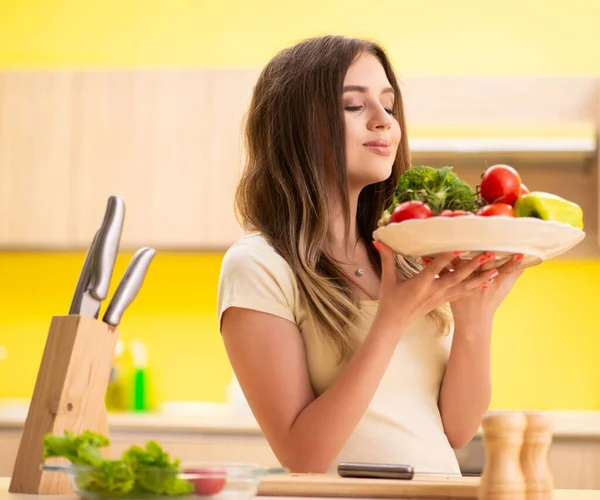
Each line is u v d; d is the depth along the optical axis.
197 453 3.22
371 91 1.61
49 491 1.20
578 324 3.85
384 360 1.37
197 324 3.95
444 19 3.97
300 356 1.46
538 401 3.82
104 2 4.05
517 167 3.62
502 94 3.60
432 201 1.34
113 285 3.96
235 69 3.68
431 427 1.52
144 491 0.96
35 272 4.01
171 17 4.04
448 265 1.40
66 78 3.72
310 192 1.59
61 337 1.24
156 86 3.70
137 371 3.78
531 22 3.94
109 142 3.69
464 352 1.56
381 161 1.59
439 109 3.61
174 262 3.99
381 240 1.32
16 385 3.96
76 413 1.23
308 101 1.60
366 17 3.99
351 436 1.48
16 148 3.70
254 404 1.45
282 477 1.23
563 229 1.24
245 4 4.02
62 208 3.67
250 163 1.70
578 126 3.61
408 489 1.15
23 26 4.05
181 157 3.67
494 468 1.03
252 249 1.53
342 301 1.52
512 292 3.87
